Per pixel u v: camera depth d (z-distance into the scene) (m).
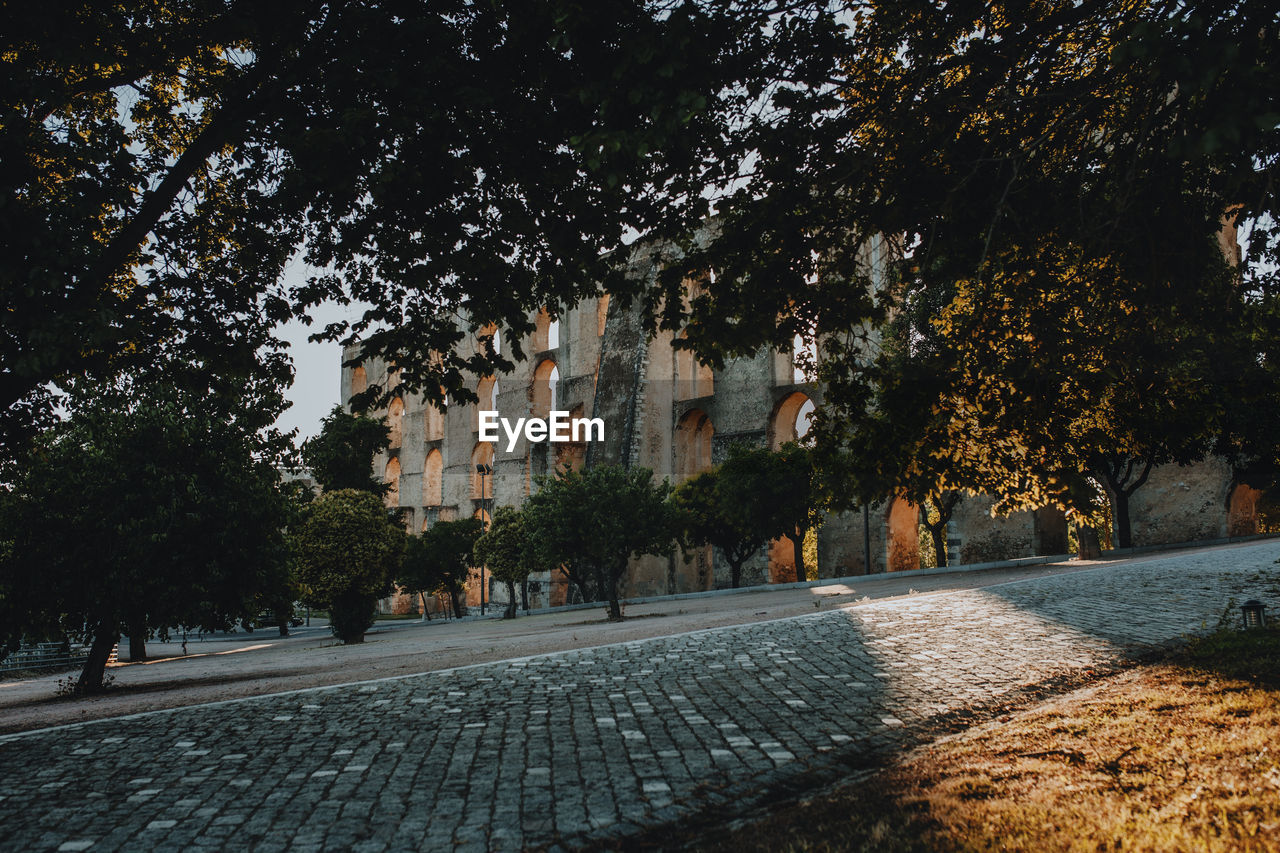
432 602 64.38
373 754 7.41
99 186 7.89
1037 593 16.03
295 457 18.09
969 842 4.19
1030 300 8.71
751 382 43.22
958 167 7.96
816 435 10.06
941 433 9.71
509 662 12.27
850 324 9.48
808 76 8.19
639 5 7.07
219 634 57.75
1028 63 8.02
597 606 42.16
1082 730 6.27
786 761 6.61
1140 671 8.73
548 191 8.79
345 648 28.30
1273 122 4.47
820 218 8.58
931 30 7.90
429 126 7.76
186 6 8.51
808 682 9.56
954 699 8.30
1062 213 7.82
